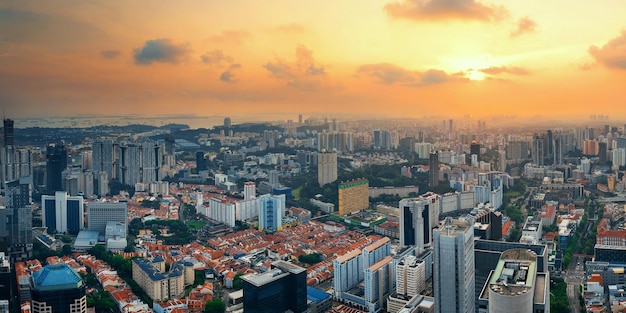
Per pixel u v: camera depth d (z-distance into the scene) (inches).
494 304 6058.1
